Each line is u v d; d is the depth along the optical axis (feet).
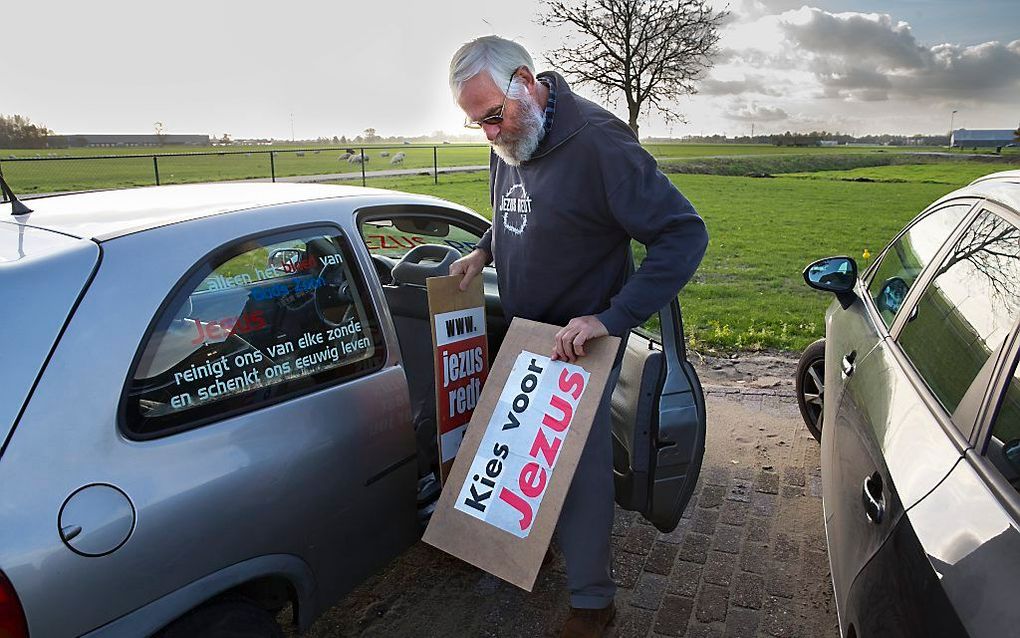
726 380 17.87
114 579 5.32
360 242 8.20
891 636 5.02
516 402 7.32
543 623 8.95
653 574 9.90
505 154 7.01
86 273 5.82
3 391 5.13
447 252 9.85
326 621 9.00
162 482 5.69
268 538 6.46
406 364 10.81
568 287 7.46
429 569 10.07
